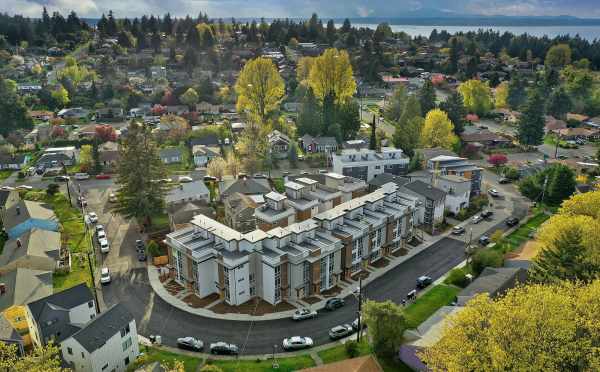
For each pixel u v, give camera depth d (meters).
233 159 118.81
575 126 171.88
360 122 157.75
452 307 61.44
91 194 107.88
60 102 189.75
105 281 72.12
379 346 55.28
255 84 155.50
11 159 125.75
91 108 192.50
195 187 103.12
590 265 63.31
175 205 95.25
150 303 68.31
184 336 61.56
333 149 142.38
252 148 124.75
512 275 65.75
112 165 123.94
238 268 66.50
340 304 67.94
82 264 77.62
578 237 63.22
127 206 88.75
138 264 78.31
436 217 92.50
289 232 69.88
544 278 63.91
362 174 115.12
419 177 107.94
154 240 85.50
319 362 56.56
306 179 95.44
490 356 42.75
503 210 102.25
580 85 198.88
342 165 112.94
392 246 83.75
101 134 147.38
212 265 69.31
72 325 57.94
